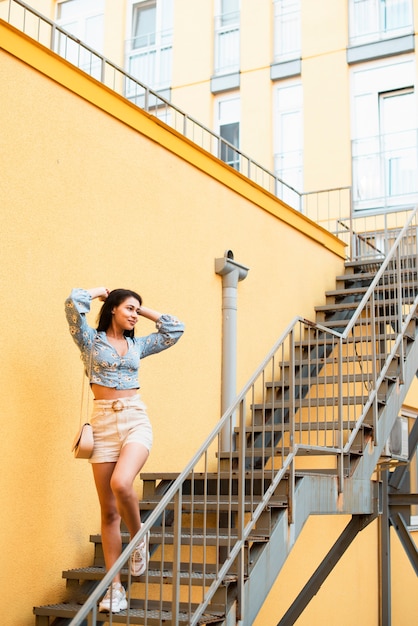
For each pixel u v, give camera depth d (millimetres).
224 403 6504
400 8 12422
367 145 12234
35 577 4637
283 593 7484
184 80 13398
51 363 4910
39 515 4715
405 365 6773
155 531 5172
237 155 13016
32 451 4719
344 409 8172
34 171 4918
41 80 5027
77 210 5223
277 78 12867
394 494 8766
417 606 10805
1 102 4734
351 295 8367
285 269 7715
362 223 11930
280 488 5082
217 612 4207
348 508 5707
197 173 6520
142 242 5805
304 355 7707
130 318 4371
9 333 4648
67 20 14172
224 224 6832
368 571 9352
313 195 12328
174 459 5941
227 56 13359
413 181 11875
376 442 6117
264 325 7277
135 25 13969
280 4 13227
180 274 6199
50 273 4969
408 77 12109
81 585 4762
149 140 5980
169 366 6000
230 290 6695
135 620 4027
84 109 5363
